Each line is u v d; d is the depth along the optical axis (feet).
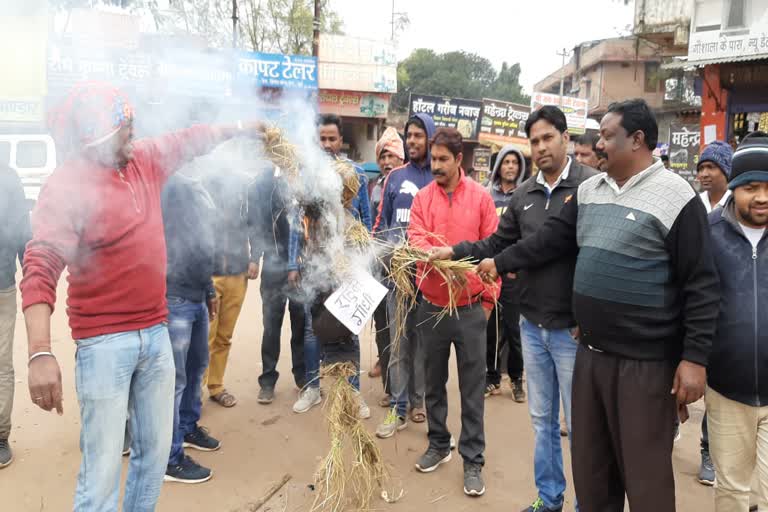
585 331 6.98
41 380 5.49
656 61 79.77
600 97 82.58
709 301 6.23
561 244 7.80
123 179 6.28
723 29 37.06
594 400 7.11
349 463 10.03
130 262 6.24
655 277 6.43
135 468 7.10
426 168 12.29
